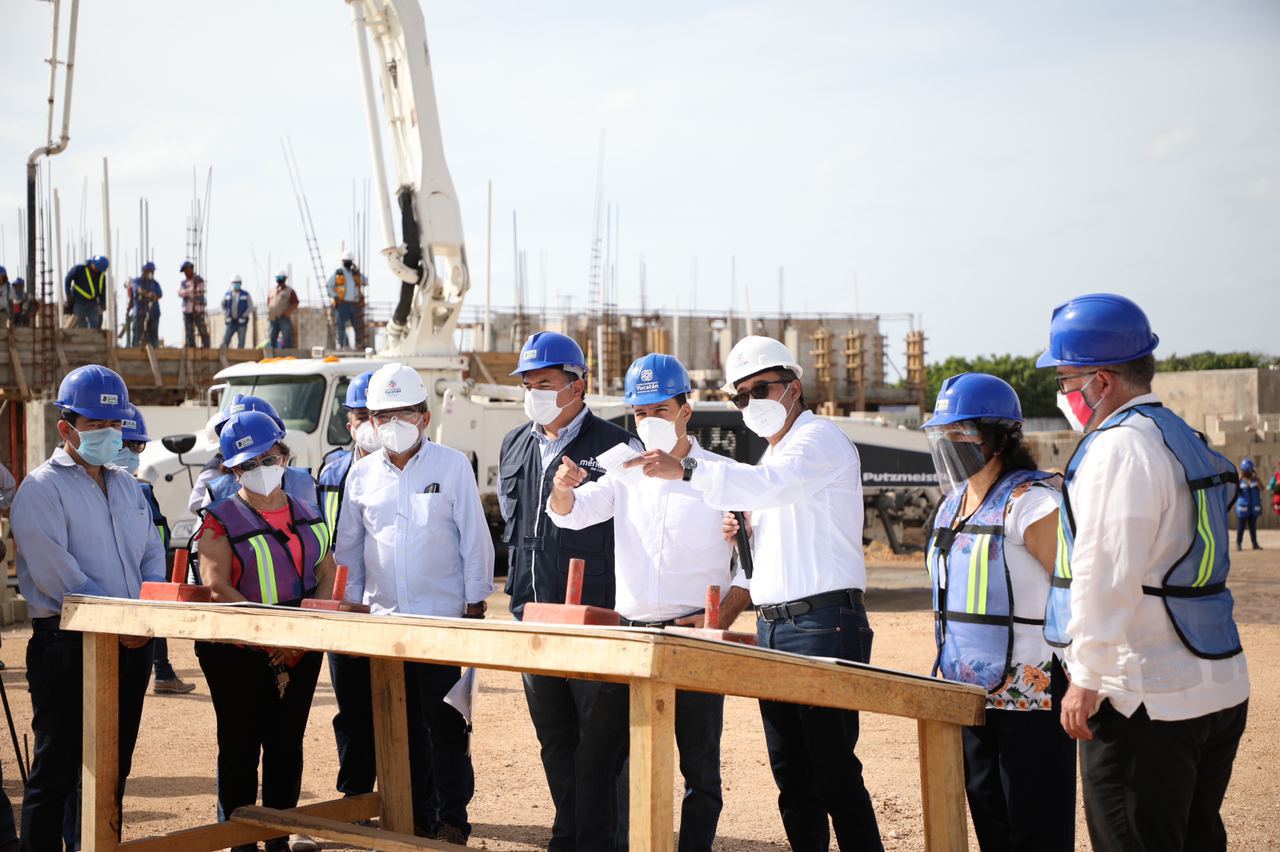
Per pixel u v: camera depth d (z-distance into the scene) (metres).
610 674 3.31
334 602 4.64
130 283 25.47
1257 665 11.07
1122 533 3.62
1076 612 3.69
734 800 6.78
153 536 5.90
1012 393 4.54
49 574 5.26
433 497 6.03
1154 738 3.67
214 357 23.98
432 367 16.66
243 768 5.54
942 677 4.52
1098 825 3.80
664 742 3.34
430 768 6.12
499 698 9.71
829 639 4.73
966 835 4.17
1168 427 3.72
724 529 5.18
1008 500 4.41
